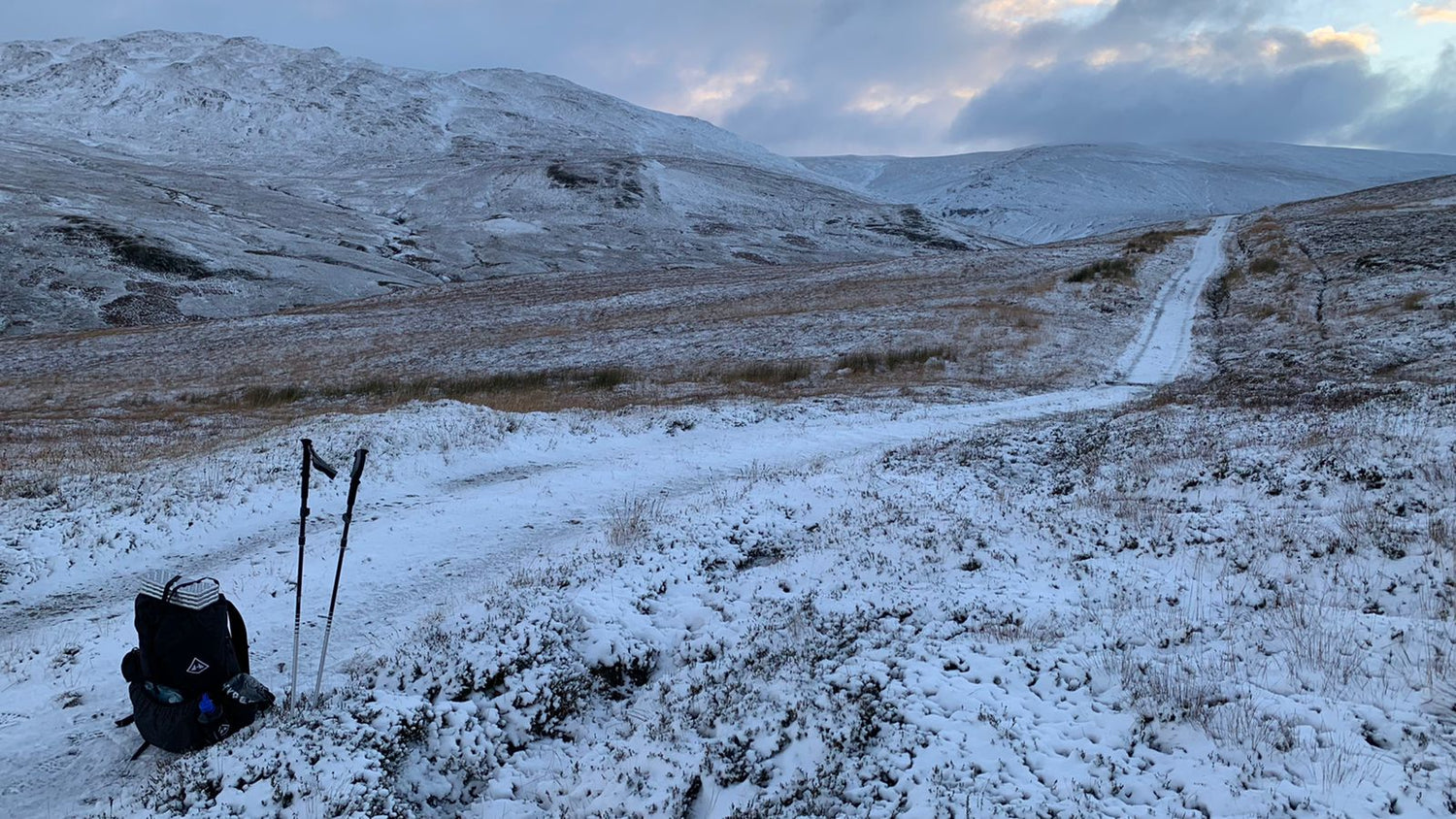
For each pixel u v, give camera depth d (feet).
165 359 164.04
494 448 56.90
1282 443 41.75
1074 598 25.93
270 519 40.93
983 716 18.19
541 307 199.52
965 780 16.02
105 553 34.91
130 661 20.45
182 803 17.10
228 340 179.83
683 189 572.51
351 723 19.26
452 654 23.09
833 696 19.98
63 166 457.27
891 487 43.60
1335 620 21.48
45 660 25.57
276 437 58.90
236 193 451.12
